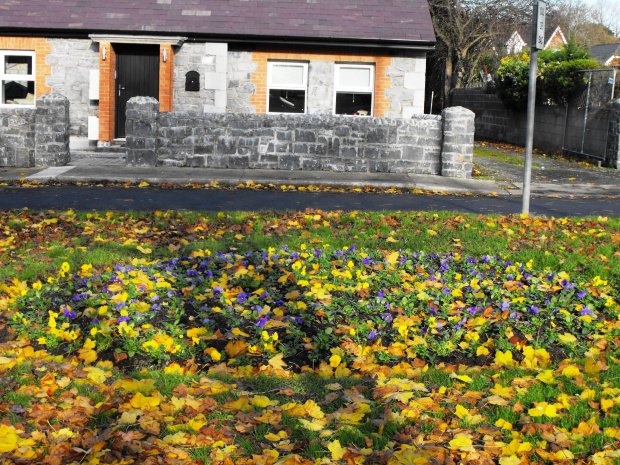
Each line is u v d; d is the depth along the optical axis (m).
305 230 8.74
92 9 18.36
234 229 8.70
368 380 4.50
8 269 6.48
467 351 5.14
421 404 4.02
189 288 5.92
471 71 37.09
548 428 3.72
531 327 5.48
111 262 6.87
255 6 18.75
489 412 4.02
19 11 18.14
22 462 3.27
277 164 15.48
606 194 13.84
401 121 15.40
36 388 4.10
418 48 17.91
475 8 34.50
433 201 12.28
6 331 5.14
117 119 18.61
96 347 4.93
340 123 15.35
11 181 13.29
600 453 3.42
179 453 3.39
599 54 39.31
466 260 7.29
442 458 3.40
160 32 17.66
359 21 18.36
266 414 3.85
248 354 4.88
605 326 5.57
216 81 18.12
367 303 5.76
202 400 4.02
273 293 6.02
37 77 18.08
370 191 13.69
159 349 4.81
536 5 9.45
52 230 8.27
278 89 18.48
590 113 19.62
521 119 25.17
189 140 15.39
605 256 7.71
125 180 13.74
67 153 15.38
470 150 15.21
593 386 4.35
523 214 9.88
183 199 11.71
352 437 3.63
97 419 3.77
